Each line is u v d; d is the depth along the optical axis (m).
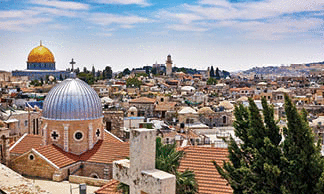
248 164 20.62
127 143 42.75
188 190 21.36
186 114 87.25
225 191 24.47
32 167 38.56
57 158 39.38
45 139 42.38
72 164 39.66
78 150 41.66
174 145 22.66
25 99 100.12
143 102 111.38
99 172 40.16
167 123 85.44
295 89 168.50
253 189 18.33
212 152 28.64
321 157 18.36
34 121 72.12
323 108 109.00
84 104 42.38
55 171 37.62
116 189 23.12
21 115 67.88
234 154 21.44
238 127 21.84
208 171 26.59
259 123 19.62
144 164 13.52
